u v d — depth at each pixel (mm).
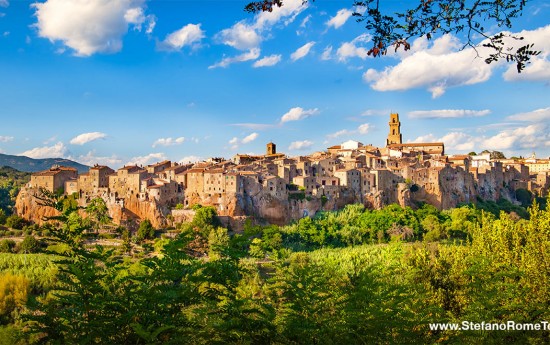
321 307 20938
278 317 21438
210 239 118812
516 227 40938
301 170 174375
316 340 19594
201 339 18922
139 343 18016
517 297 25922
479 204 197625
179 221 147875
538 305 24172
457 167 195000
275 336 19344
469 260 32438
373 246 135000
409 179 180500
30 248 118250
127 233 127938
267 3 19938
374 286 23328
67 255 19391
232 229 142625
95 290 18250
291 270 26406
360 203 169250
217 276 19984
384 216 152500
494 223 44062
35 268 96500
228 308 19250
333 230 146375
